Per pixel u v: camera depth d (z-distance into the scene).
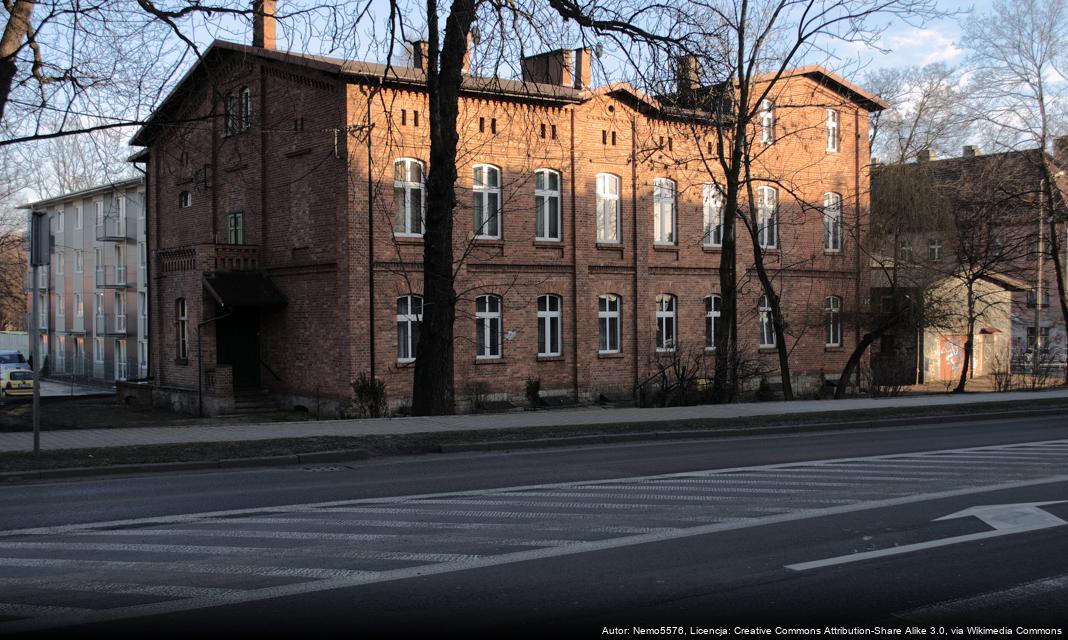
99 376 54.81
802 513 9.38
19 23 16.12
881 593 6.52
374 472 12.79
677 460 13.95
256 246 29.47
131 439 15.36
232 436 15.84
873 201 33.69
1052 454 14.51
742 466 13.12
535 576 6.89
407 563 7.27
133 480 12.02
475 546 7.87
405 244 26.84
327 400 26.91
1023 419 23.03
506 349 28.61
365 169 26.11
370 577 6.84
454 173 19.92
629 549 7.77
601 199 30.80
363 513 9.40
